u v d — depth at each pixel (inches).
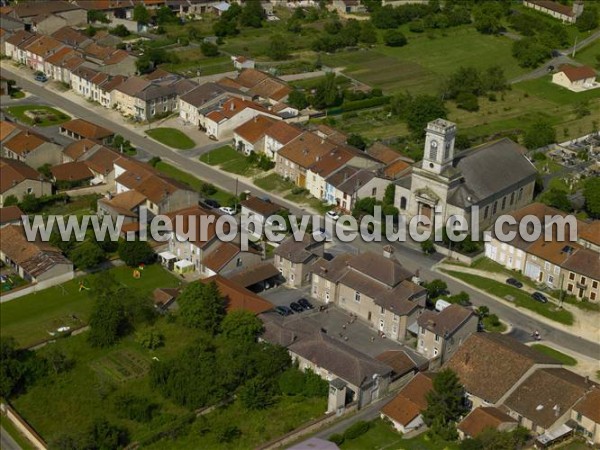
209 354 6688.0
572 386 6171.3
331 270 7701.8
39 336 7116.1
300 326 7116.1
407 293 7288.4
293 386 6471.5
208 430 6112.2
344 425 6166.3
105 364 6830.7
